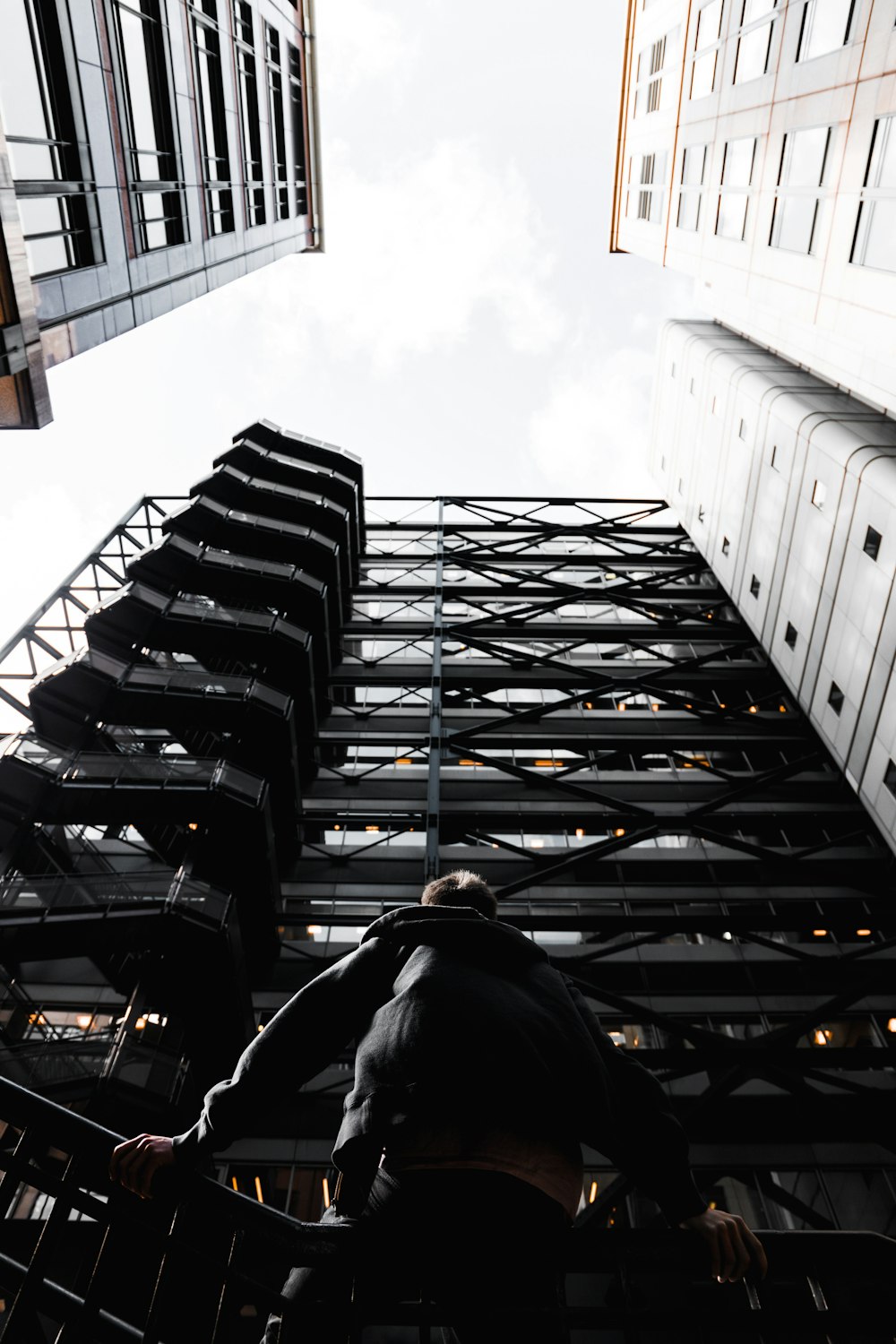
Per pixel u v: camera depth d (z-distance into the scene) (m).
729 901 26.81
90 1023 20.41
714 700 36.50
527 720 33.78
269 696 26.00
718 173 31.14
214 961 18.47
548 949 25.27
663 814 29.20
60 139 15.30
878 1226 18.94
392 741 31.62
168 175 20.42
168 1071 16.03
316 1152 19.52
